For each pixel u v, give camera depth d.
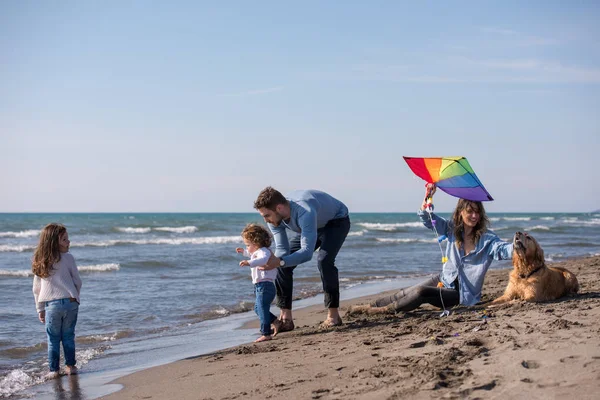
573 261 13.50
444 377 3.39
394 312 6.52
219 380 4.24
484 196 5.89
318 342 5.29
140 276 12.95
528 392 2.94
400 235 35.41
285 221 5.64
